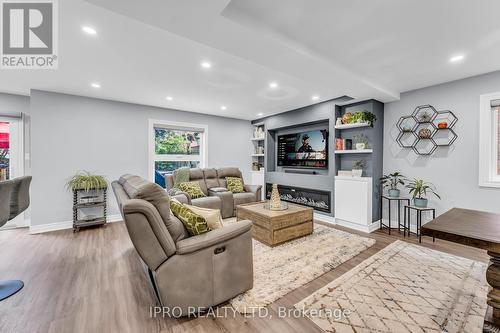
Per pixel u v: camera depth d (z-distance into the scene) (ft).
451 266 7.48
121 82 10.44
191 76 9.73
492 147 9.34
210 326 4.88
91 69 8.95
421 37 6.63
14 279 6.78
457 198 9.93
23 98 12.42
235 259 5.68
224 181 16.37
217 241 5.34
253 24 5.68
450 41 6.84
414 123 11.22
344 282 6.55
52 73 9.35
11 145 12.21
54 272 7.24
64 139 12.16
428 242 9.75
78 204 11.89
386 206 12.28
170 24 5.34
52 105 11.82
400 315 5.15
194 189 14.05
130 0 4.47
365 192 11.46
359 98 11.68
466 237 4.17
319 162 14.55
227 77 9.89
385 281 6.59
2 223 5.91
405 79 9.86
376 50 7.42
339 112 13.65
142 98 13.14
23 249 9.17
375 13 5.57
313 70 8.13
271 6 5.33
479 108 9.35
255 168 20.01
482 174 9.26
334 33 6.45
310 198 14.75
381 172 12.41
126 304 5.61
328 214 13.46
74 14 5.60
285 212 9.84
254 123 19.90
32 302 5.67
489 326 4.44
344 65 8.43
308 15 5.66
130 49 7.36
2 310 5.36
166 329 4.78
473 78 9.50
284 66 7.80
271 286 6.29
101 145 13.21
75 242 9.98
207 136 17.56
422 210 10.19
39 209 11.50
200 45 7.13
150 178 14.90
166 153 16.14
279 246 9.14
